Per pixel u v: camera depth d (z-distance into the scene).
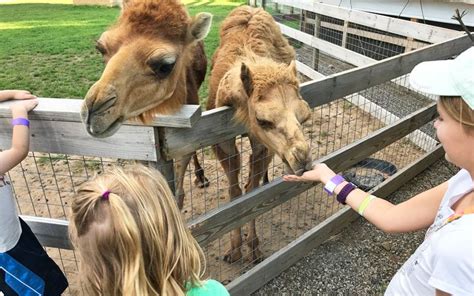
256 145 3.57
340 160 3.80
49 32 14.07
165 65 2.76
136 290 1.34
